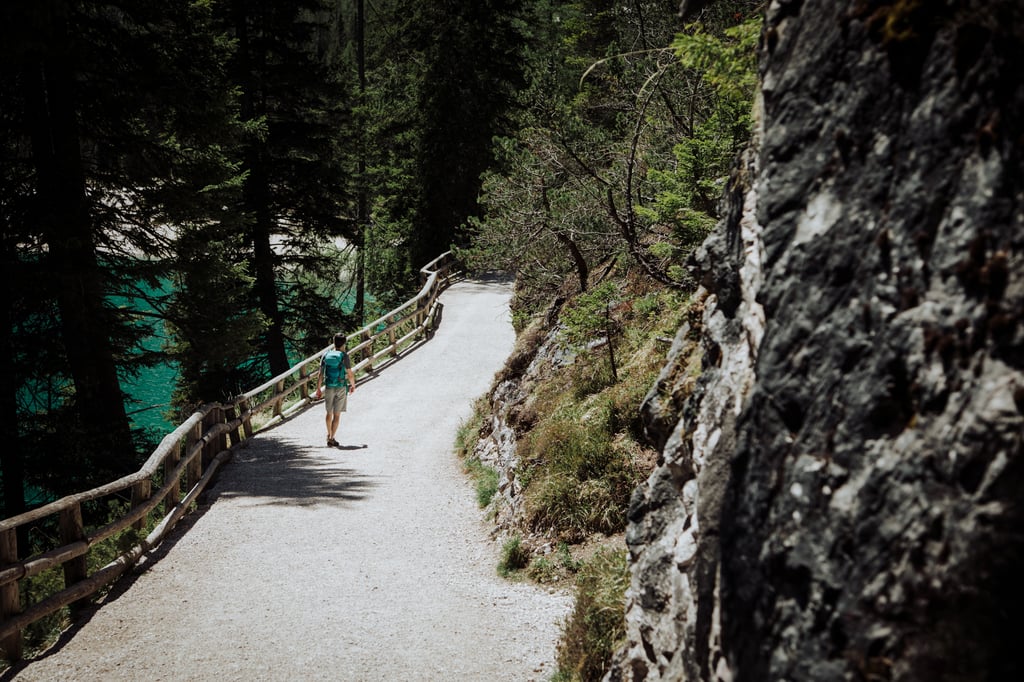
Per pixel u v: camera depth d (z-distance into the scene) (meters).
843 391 2.12
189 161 15.16
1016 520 1.64
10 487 12.61
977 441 1.76
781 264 2.44
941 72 2.10
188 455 10.73
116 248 14.51
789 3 2.79
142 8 13.97
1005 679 1.58
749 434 2.45
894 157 2.19
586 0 22.42
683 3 6.99
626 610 4.46
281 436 15.16
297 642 6.62
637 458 8.63
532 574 7.95
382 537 9.45
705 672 2.71
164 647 6.52
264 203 25.42
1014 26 1.95
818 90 2.50
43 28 11.47
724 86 4.41
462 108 34.12
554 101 13.37
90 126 14.22
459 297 30.05
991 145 1.94
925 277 2.01
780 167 2.56
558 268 17.08
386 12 41.81
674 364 4.72
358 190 37.34
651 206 11.08
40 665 6.20
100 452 13.13
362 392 18.58
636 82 11.41
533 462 9.63
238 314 17.02
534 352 13.52
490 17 34.78
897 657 1.77
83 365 13.24
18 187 13.09
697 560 2.89
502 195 15.11
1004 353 1.79
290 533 9.54
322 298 28.48
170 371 32.28
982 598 1.65
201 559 8.62
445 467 12.87
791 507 2.16
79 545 7.16
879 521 1.91
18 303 13.15
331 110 28.03
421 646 6.56
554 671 6.07
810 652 1.97
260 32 26.62
